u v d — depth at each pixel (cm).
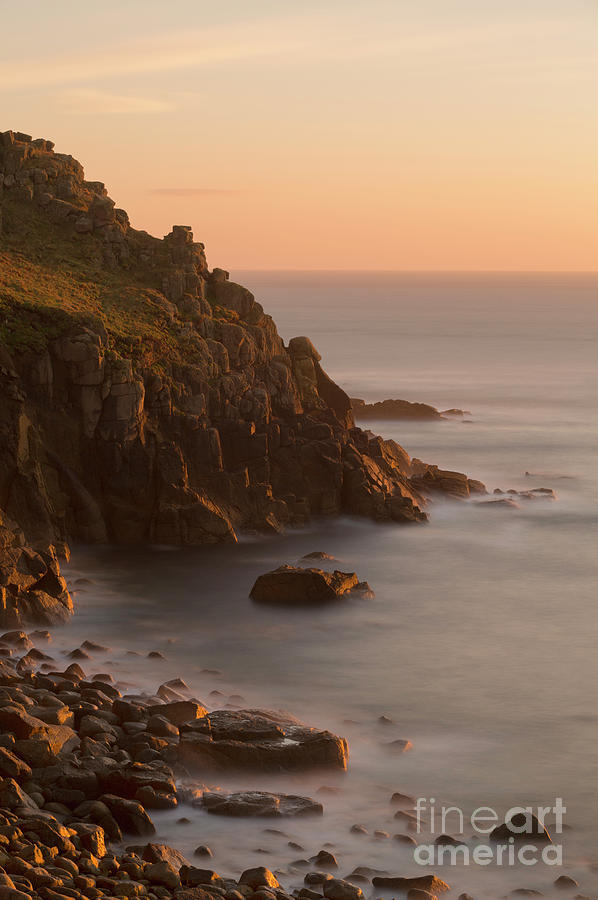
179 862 3234
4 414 7238
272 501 8188
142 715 4278
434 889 3222
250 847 3434
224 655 5478
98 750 3897
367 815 3741
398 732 4556
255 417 8456
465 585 6944
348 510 8562
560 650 5700
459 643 5784
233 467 8256
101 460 7662
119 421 7662
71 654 5203
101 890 2916
